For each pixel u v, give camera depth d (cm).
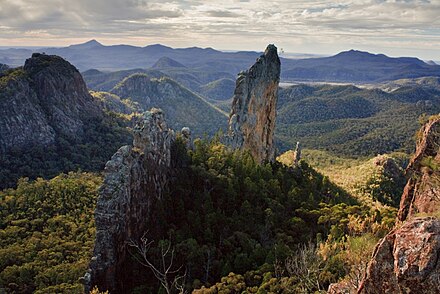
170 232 6638
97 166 18088
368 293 1867
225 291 4722
